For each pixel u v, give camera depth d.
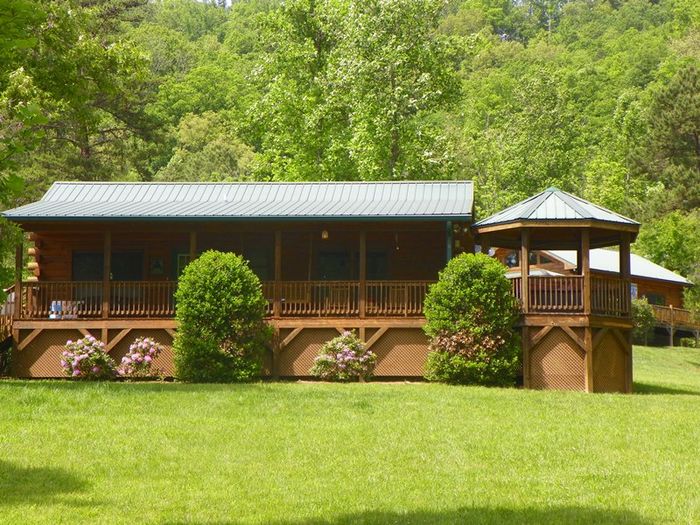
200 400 21.17
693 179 67.19
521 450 16.34
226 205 29.22
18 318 28.08
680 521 11.67
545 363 26.33
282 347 27.72
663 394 26.59
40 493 13.23
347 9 47.75
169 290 28.39
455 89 46.78
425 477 14.36
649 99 87.06
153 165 103.12
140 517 12.02
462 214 26.97
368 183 30.84
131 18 53.28
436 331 26.52
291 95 48.62
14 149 11.07
